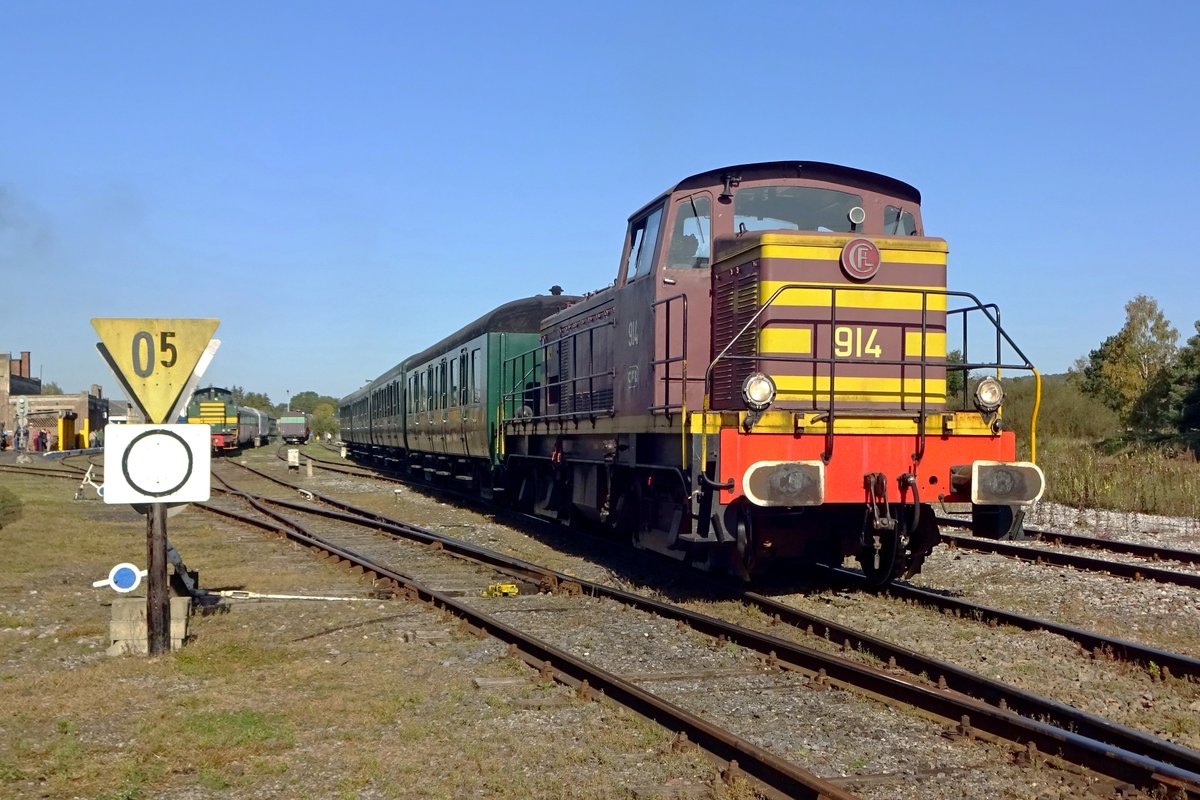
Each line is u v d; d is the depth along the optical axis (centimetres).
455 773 467
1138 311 5903
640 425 1020
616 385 1126
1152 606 909
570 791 446
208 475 696
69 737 513
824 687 619
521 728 536
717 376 983
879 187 1006
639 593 963
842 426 852
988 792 450
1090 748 469
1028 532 1426
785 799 435
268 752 496
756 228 993
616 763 482
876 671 608
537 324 1823
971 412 886
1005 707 575
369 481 2902
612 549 1266
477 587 1009
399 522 1580
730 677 648
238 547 1324
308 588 986
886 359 915
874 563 980
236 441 5238
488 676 643
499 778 460
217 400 5334
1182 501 1827
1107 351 6009
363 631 782
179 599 714
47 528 1458
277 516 1673
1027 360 890
